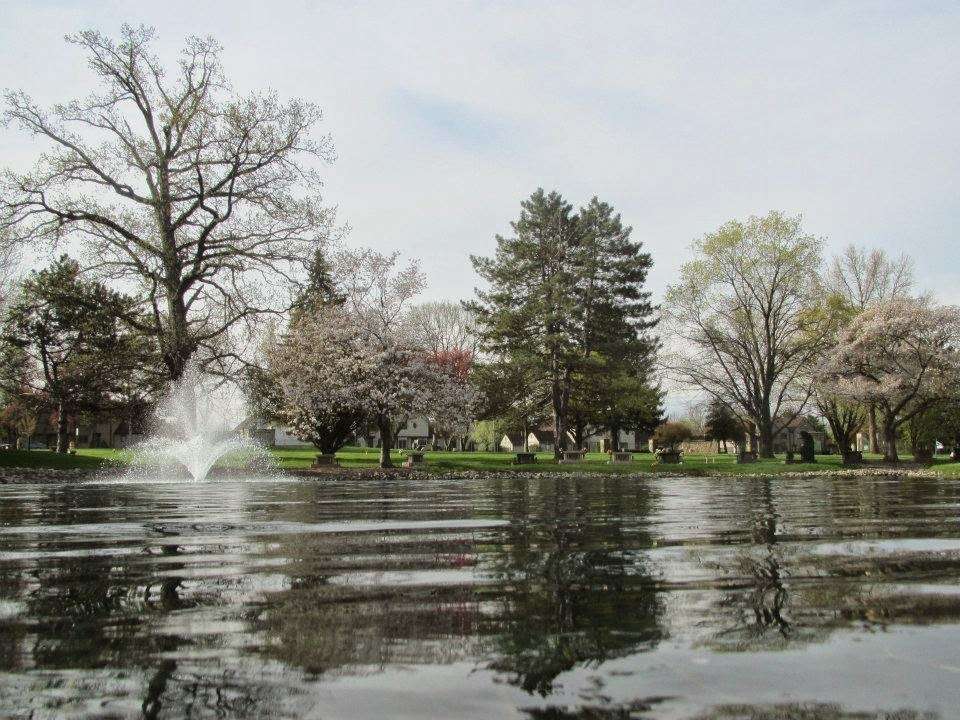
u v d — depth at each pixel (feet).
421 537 23.16
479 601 13.02
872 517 30.76
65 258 158.71
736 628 11.06
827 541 21.75
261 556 18.83
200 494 52.42
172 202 117.50
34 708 7.84
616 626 11.20
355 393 121.80
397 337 127.65
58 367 171.22
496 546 20.85
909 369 158.10
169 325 118.73
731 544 21.09
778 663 9.35
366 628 11.13
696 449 282.77
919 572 15.93
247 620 11.64
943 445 199.00
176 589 14.21
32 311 159.02
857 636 10.59
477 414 182.60
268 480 90.12
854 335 165.89
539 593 13.74
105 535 24.27
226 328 122.52
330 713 7.70
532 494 52.39
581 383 187.11
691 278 164.86
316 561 17.89
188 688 8.45
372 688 8.45
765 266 163.12
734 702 7.98
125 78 111.45
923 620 11.53
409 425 306.76
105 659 9.55
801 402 180.55
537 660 9.48
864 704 7.92
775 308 166.91
